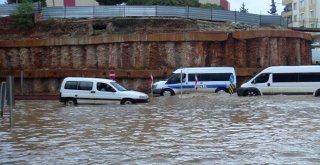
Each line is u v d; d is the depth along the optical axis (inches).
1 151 474.9
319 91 1251.8
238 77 1631.4
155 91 1433.3
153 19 1774.1
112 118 793.6
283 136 542.3
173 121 727.7
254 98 1194.6
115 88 1154.0
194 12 1809.8
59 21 1820.9
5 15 1887.3
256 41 1676.9
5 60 1744.6
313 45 2591.0
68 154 452.8
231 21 1849.2
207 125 666.2
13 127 686.5
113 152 459.5
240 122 695.1
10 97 663.1
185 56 1631.4
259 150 454.0
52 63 1721.2
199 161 406.9
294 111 845.8
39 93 1696.6
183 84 1423.5
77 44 1702.8
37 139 560.1
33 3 1859.0
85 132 614.9
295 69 1269.7
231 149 464.1
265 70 1283.2
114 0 2192.4
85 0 2642.7
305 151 442.6
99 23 1792.6
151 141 526.6
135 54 1646.2
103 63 1684.3
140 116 820.6
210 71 1424.7
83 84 1167.0
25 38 1776.6
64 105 1154.7
